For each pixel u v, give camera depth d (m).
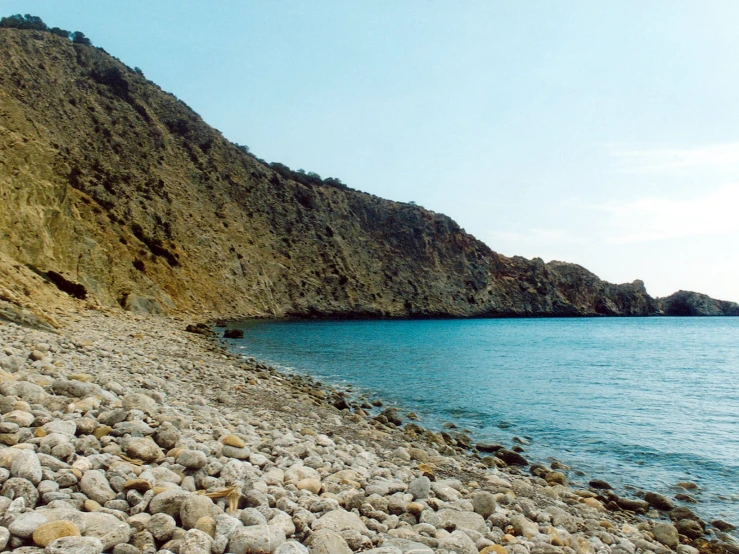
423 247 130.38
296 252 104.38
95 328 25.33
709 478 13.36
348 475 7.79
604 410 22.00
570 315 150.12
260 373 24.03
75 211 50.69
